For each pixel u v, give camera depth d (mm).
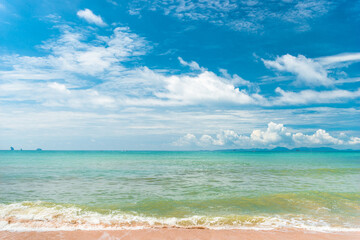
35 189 16344
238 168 36062
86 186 17891
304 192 14602
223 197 13914
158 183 19797
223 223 9016
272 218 9711
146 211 10680
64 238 7211
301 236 7703
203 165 43000
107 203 12281
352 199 12891
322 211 10844
